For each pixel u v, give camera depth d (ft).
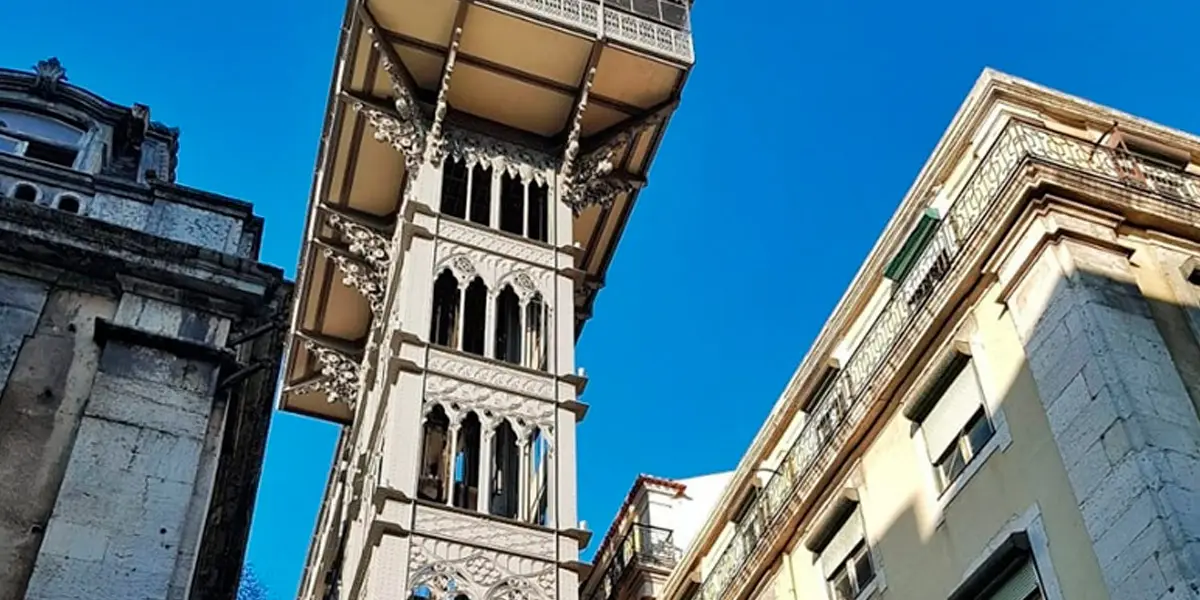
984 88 64.13
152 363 38.09
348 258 94.63
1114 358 48.47
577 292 99.14
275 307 41.88
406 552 62.13
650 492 103.14
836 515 66.85
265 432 45.39
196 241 43.60
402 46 89.04
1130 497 44.86
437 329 78.02
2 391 35.78
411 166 87.04
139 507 34.60
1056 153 58.08
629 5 94.38
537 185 90.33
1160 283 53.83
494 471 71.26
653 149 95.45
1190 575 41.19
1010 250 56.59
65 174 43.83
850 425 67.10
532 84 91.50
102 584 32.60
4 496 33.76
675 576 88.48
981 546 54.13
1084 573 46.70
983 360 57.21
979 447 56.75
